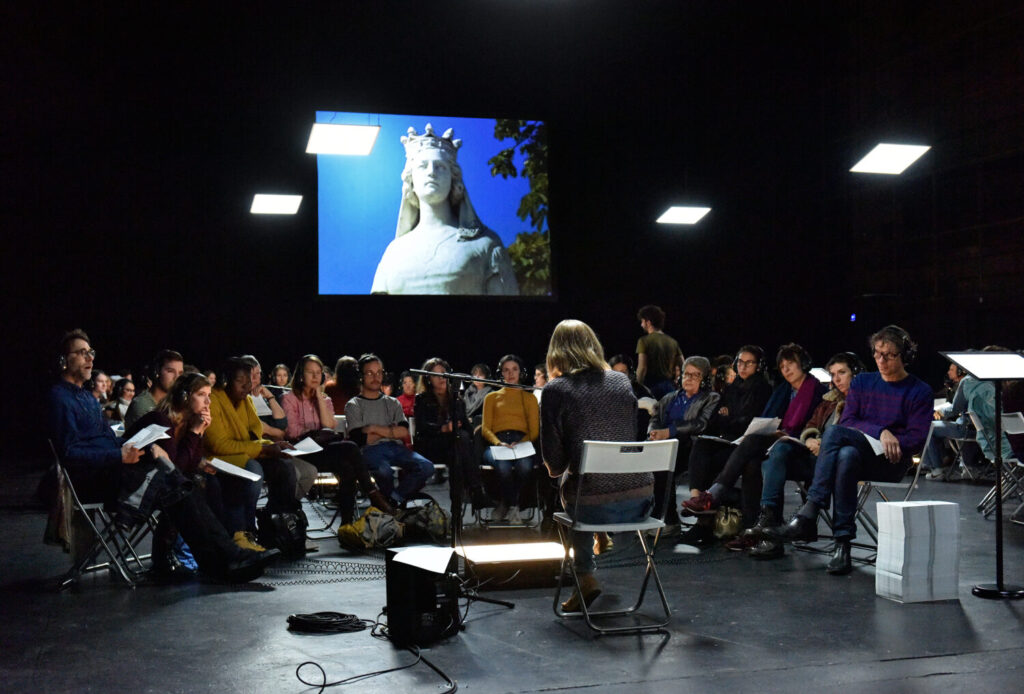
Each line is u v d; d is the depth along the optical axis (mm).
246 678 2863
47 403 4230
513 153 11898
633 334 12648
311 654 3119
